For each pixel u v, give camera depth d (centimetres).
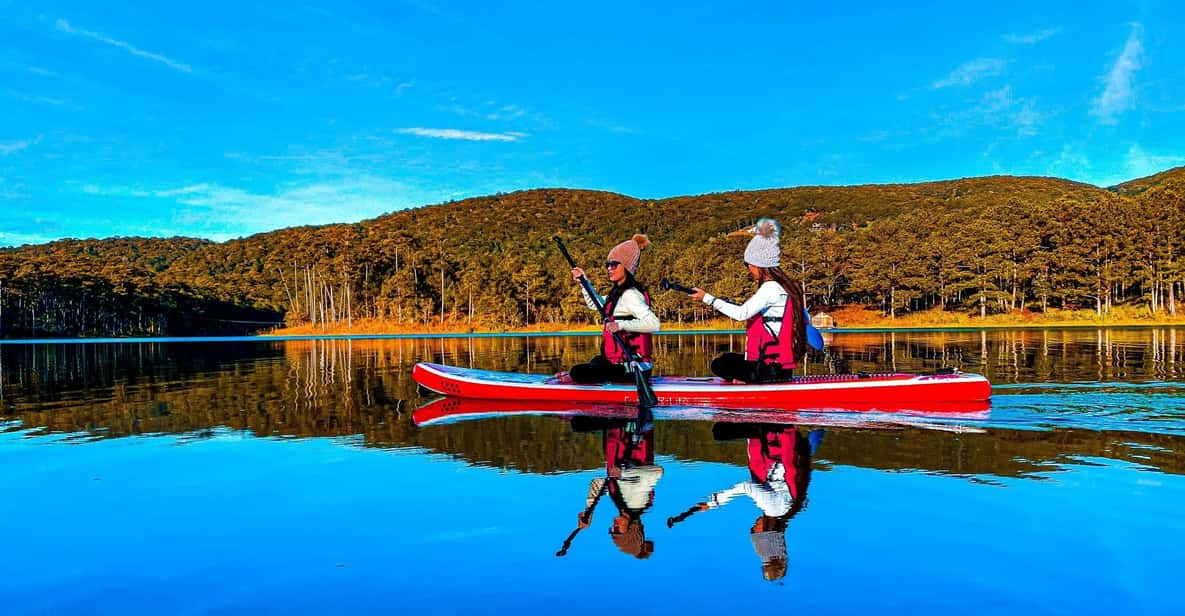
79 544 303
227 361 1875
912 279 7325
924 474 398
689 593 241
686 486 379
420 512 338
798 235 9762
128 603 242
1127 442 493
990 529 300
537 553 280
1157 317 6688
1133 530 297
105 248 17375
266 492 383
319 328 8444
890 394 698
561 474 414
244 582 258
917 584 245
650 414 661
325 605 237
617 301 727
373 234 10688
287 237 14162
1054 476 391
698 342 3088
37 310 8144
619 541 292
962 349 2025
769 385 696
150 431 607
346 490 384
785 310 708
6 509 357
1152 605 227
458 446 508
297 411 727
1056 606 227
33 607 240
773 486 376
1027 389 815
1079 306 7362
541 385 769
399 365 1620
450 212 19038
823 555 273
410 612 229
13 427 643
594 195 19825
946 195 15938
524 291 8119
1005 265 7188
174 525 327
